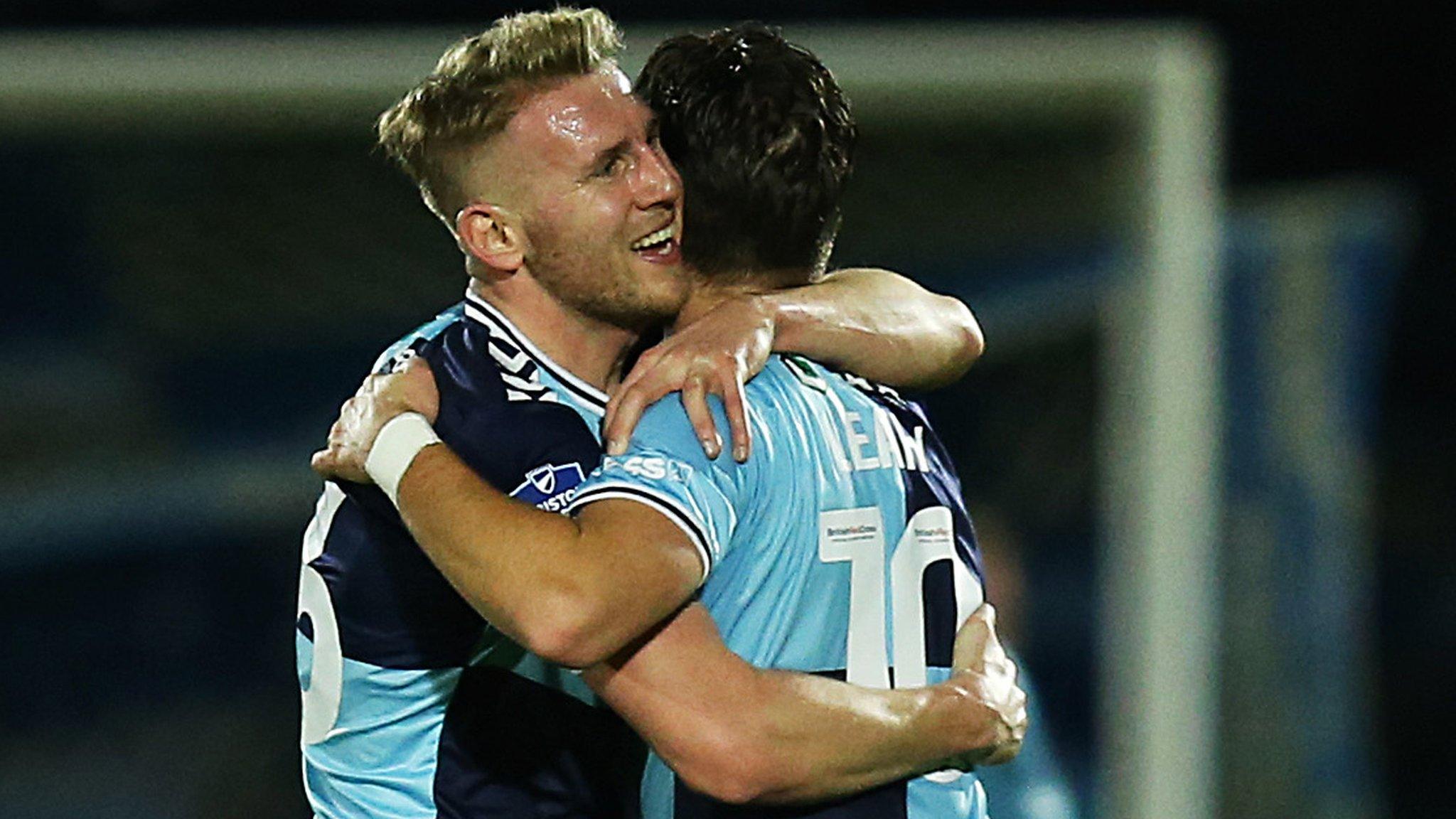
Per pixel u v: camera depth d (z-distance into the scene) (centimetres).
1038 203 1808
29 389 1842
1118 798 1892
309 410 1869
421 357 998
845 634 938
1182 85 1783
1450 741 3078
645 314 991
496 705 1006
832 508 935
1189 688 1861
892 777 923
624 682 892
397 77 1764
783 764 885
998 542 1867
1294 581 2059
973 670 970
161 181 1780
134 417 1867
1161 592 1850
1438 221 3166
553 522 880
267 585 1950
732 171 973
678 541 872
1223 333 2080
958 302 1102
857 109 1792
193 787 1953
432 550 898
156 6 2419
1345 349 2080
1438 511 3178
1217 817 2056
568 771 1005
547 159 959
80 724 1944
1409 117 3147
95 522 1898
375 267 1805
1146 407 1825
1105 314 1823
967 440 1873
